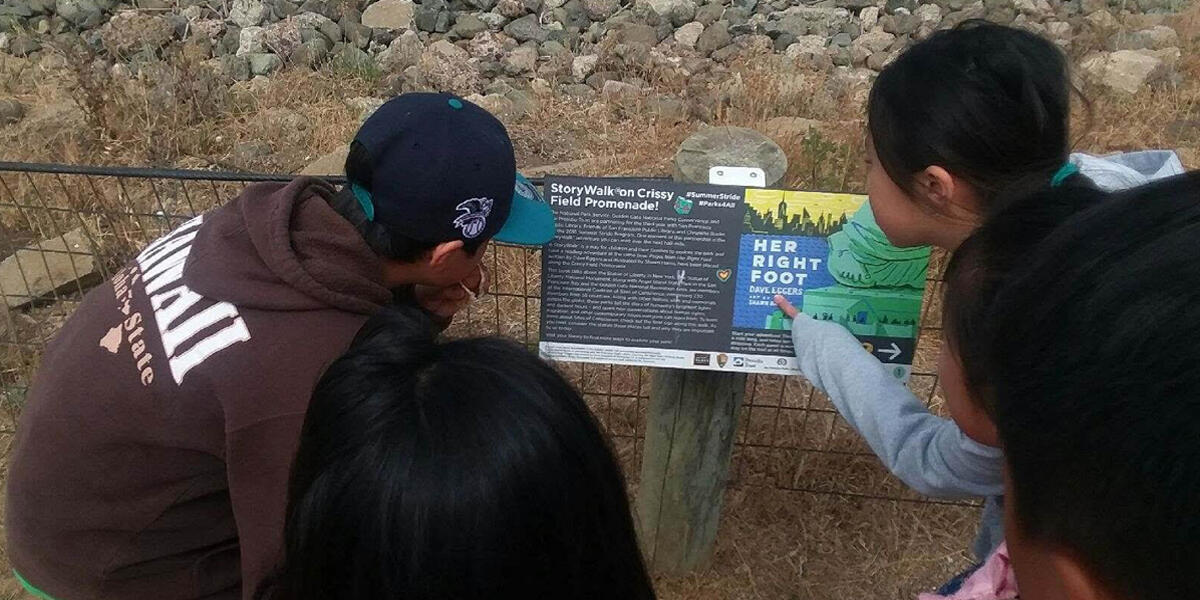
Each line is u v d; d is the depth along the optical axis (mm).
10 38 5531
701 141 1738
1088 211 576
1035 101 1259
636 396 2539
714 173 1619
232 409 1205
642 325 1719
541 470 875
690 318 1705
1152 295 497
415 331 1031
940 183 1336
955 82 1271
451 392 890
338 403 928
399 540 856
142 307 1312
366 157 1266
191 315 1251
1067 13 5934
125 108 4387
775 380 2936
